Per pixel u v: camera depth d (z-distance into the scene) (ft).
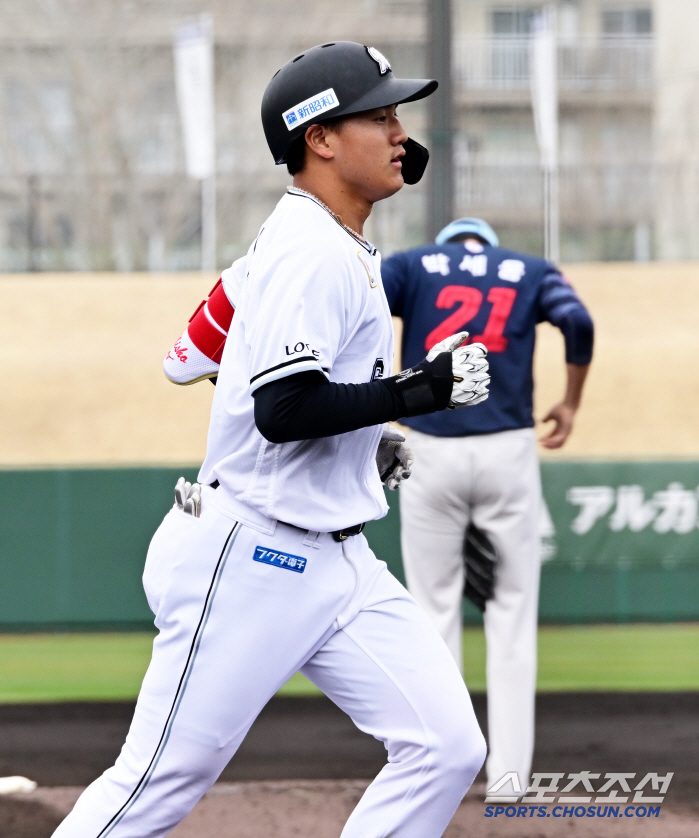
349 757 41.16
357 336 21.63
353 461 21.95
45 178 130.62
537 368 94.94
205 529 21.52
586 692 49.14
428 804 21.58
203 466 22.62
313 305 20.01
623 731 44.09
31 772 39.34
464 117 97.45
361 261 21.58
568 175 108.99
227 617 21.24
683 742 42.65
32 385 100.58
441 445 35.78
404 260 36.78
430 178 61.62
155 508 55.52
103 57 140.67
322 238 20.81
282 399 19.56
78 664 52.95
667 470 56.70
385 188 22.21
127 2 139.33
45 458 89.61
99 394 99.09
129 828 21.59
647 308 111.24
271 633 21.27
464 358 21.04
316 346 19.77
